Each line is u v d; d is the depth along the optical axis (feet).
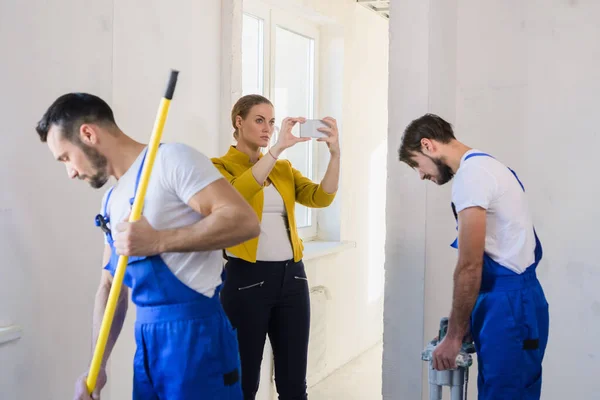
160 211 4.81
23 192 6.46
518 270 6.27
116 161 4.99
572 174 9.05
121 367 8.23
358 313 15.21
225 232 4.61
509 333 6.19
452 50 9.59
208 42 9.62
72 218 7.02
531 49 9.24
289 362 8.00
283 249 7.95
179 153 4.79
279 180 8.20
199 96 9.46
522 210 6.32
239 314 7.71
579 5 8.95
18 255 6.44
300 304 8.04
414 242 8.91
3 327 6.31
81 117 4.80
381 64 16.48
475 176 6.15
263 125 8.07
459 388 6.34
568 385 9.18
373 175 16.15
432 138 6.58
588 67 8.93
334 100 14.02
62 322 6.95
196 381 4.88
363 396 12.19
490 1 9.48
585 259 9.01
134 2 8.07
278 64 12.76
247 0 11.39
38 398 6.71
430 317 9.11
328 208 14.20
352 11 14.34
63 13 6.77
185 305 4.92
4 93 6.23
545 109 9.19
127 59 8.00
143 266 4.89
